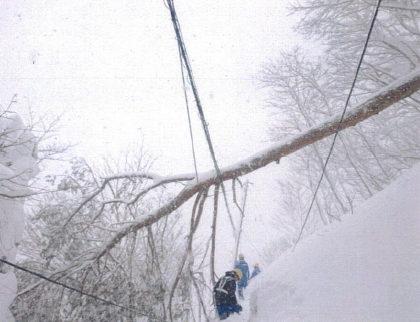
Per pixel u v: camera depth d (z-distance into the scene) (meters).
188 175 7.80
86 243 8.95
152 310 7.53
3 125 7.32
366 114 7.10
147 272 7.91
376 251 5.48
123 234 7.64
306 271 6.34
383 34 11.76
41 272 7.83
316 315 5.00
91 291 7.21
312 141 7.34
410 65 11.95
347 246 6.16
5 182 6.38
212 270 7.70
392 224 5.81
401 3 10.30
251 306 6.72
